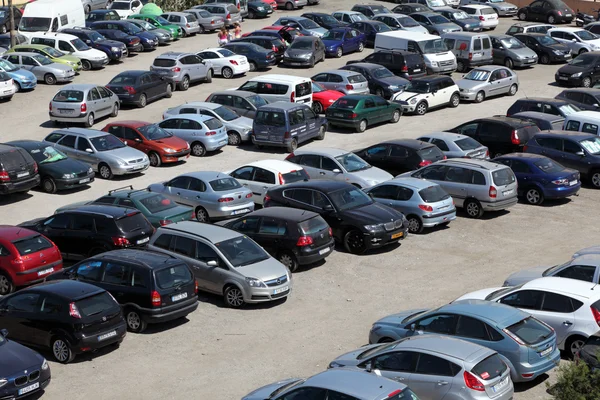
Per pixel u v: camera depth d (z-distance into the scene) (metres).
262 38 46.56
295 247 21.28
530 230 24.80
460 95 39.94
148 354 17.17
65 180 27.75
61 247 21.73
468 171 25.80
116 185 29.02
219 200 24.98
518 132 30.47
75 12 50.94
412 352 13.59
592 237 24.11
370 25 50.38
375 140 34.22
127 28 48.97
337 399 11.83
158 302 17.78
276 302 19.94
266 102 35.72
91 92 35.31
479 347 13.54
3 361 14.88
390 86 39.16
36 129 35.25
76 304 16.56
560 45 47.66
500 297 16.64
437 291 20.28
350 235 23.00
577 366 12.05
